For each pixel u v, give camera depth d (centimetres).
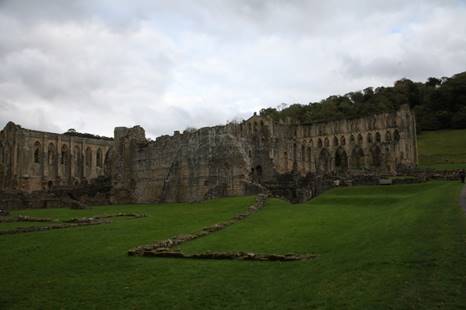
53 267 2736
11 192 10056
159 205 7994
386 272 1877
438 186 6694
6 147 14925
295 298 1803
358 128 15762
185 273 2439
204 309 1820
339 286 1834
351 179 8488
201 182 8669
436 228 2561
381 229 3070
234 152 8381
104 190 10975
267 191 7700
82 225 4781
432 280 1669
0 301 2066
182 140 9219
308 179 8581
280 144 10681
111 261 2848
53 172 15888
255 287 2070
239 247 3134
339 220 4275
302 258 2638
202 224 4456
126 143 10512
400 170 11500
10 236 3991
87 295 2111
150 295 2058
